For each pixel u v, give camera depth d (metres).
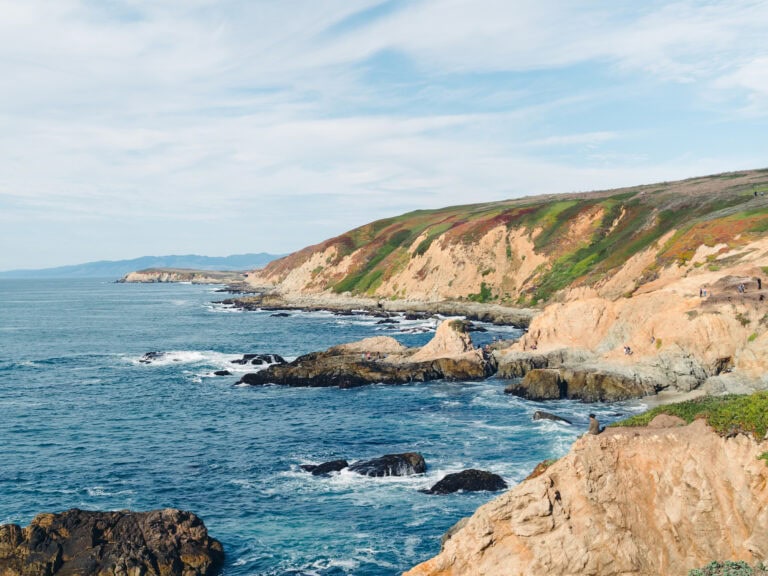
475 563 21.31
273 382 70.69
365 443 46.88
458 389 66.00
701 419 22.08
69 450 45.69
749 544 19.33
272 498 36.25
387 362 75.12
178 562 27.47
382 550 29.89
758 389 51.06
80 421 54.19
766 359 52.69
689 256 86.94
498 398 61.00
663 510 20.84
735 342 55.88
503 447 44.72
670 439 21.78
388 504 35.06
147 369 81.69
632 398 56.81
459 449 44.50
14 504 35.41
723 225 90.00
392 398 62.38
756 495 19.84
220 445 46.88
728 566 18.78
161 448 46.22
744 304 56.88
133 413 57.19
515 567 20.73
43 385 70.62
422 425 51.62
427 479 38.75
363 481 38.59
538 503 20.89
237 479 39.44
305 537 31.28
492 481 37.06
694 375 56.09
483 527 21.39
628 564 20.23
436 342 76.56
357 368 71.50
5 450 45.53
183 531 28.62
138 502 35.84
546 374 60.25
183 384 71.38
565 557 20.44
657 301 64.31
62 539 27.58
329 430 50.75
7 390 67.56
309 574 27.91
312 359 78.50
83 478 39.75
